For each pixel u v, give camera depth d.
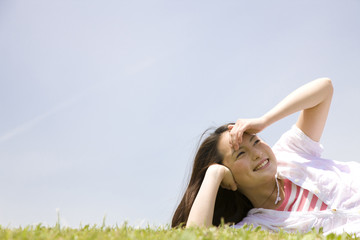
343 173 3.12
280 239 1.97
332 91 3.34
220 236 1.87
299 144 3.37
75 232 2.00
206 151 3.34
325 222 2.90
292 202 3.12
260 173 3.08
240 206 3.47
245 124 3.08
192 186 3.37
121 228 2.10
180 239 1.73
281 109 3.16
